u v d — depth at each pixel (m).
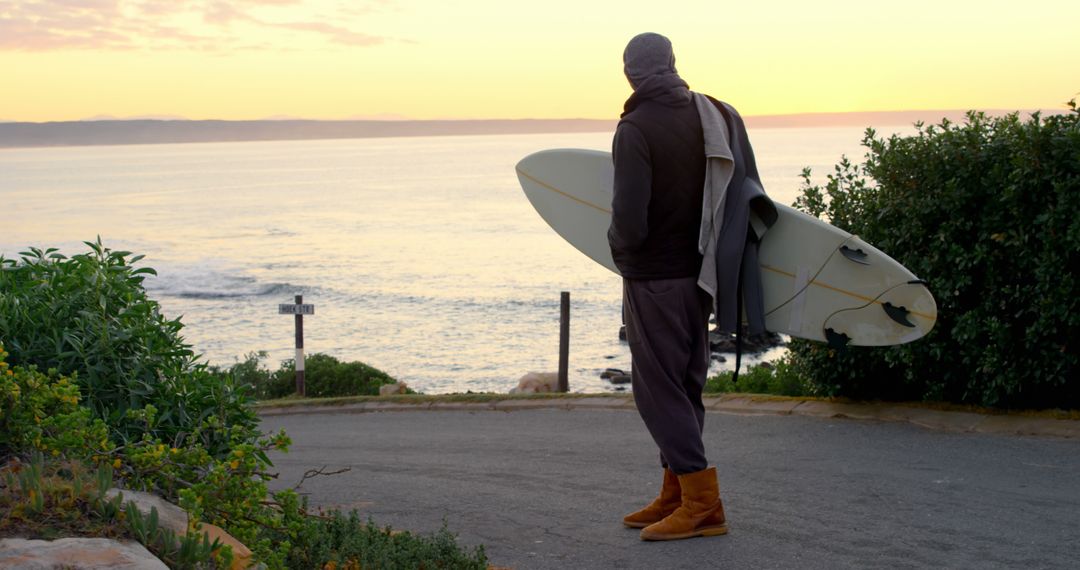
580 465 6.68
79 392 3.53
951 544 4.37
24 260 4.25
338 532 4.04
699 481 4.63
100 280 4.02
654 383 4.62
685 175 4.46
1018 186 6.36
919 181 7.00
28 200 189.75
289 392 18.44
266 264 71.94
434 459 7.47
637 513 4.95
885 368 7.46
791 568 4.18
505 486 6.20
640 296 4.60
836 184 7.70
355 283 59.41
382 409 11.02
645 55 4.52
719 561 4.32
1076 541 4.31
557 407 9.62
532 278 59.84
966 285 6.73
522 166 5.77
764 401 8.03
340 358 35.38
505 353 34.94
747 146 4.67
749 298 4.73
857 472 5.73
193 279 62.91
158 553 2.78
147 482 3.41
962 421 6.68
